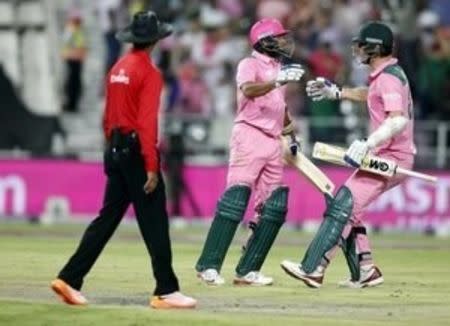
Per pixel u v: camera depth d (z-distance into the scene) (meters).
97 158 73.75
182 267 42.59
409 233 70.56
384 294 35.38
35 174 73.44
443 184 70.50
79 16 80.62
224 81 78.00
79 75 80.38
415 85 75.44
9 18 82.75
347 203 36.03
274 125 37.19
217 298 33.78
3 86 80.44
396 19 76.75
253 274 37.19
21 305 30.70
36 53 82.38
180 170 72.31
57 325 28.20
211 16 79.31
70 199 73.06
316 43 75.69
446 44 76.56
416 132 72.38
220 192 72.06
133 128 30.81
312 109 73.38
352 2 77.44
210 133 74.94
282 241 60.66
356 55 36.06
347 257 37.12
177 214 72.50
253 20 78.62
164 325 28.14
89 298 33.16
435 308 32.41
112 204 31.36
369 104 36.19
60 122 79.94
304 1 77.31
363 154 35.34
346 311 31.48
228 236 37.19
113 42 78.69
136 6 79.06
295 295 34.75
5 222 73.31
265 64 37.00
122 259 45.22
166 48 77.88
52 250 49.22
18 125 80.00
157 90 30.81
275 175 37.41
